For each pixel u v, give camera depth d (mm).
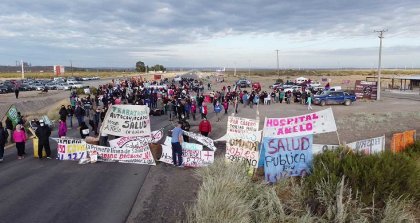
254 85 57156
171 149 14125
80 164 13727
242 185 9211
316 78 121000
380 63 49281
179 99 28938
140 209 9000
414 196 8844
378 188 8570
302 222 7430
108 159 14156
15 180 11539
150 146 14211
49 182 11320
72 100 30453
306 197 8844
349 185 8844
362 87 52375
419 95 57375
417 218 8203
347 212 7871
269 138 10852
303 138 11055
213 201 7859
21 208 9062
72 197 9891
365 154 10328
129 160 14047
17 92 47656
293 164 10969
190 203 9320
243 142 12211
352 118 28203
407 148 14133
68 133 21438
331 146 11570
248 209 7812
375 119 27031
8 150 16500
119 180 11586
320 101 41844
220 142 18172
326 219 7770
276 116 30859
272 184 10523
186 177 11922
